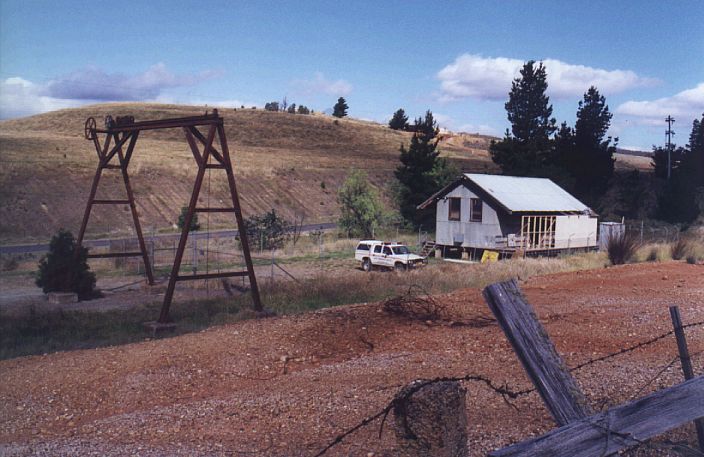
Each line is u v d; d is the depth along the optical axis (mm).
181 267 37250
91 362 11930
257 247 47875
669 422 3061
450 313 14570
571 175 67125
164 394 10039
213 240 52281
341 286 23359
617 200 71000
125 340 16031
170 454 7016
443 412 3131
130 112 149125
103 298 26266
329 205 86188
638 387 7844
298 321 14344
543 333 3297
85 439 7918
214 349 12336
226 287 27859
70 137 106938
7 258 40406
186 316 19797
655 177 81062
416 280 24094
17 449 7676
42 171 68625
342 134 147500
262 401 8977
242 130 138125
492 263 30828
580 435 2893
